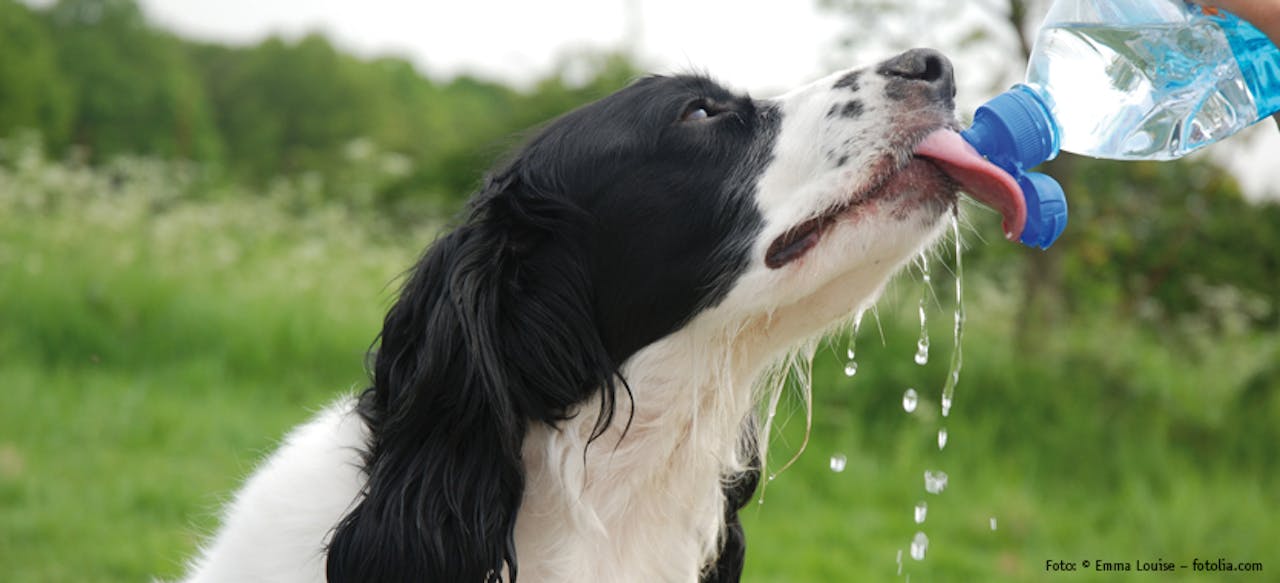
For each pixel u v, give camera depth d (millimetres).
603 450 2947
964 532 6652
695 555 3113
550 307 2912
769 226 2863
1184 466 7352
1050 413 7754
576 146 2965
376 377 2924
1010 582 6008
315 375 8781
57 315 8891
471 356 2783
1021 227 2676
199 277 9859
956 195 2840
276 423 7723
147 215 11406
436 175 13609
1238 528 6625
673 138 2926
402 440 2812
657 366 2953
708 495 3092
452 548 2756
